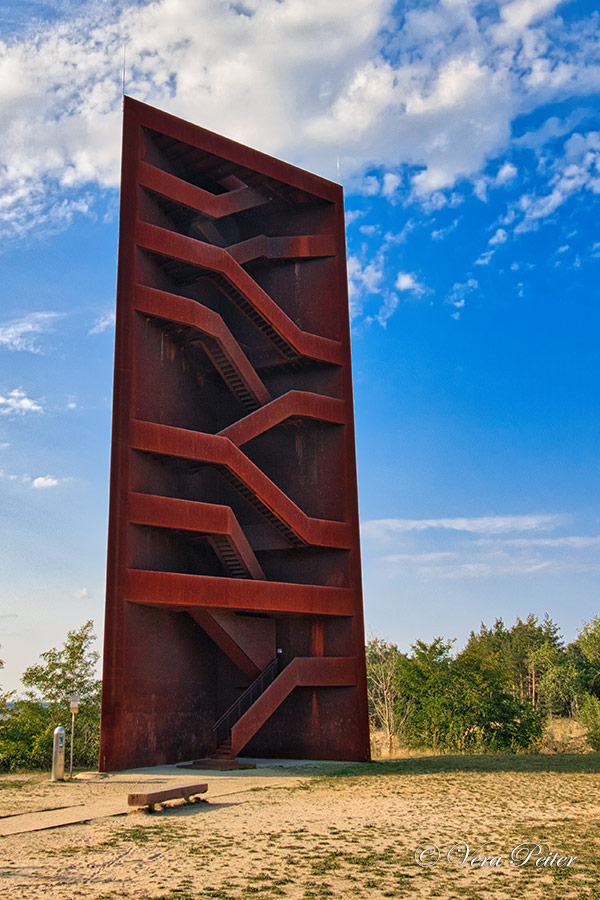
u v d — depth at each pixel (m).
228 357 30.55
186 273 31.36
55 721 29.59
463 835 14.09
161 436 27.23
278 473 33.50
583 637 62.03
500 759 28.55
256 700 27.69
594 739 42.69
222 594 27.20
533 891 10.59
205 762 25.47
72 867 11.45
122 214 28.67
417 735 42.44
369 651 53.38
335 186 35.34
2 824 14.86
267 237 34.25
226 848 12.72
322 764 27.56
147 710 26.30
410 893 10.38
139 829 14.27
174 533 28.41
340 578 31.27
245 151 32.53
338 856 12.30
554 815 16.25
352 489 32.16
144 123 29.97
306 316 34.38
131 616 26.05
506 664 78.44
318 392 33.66
